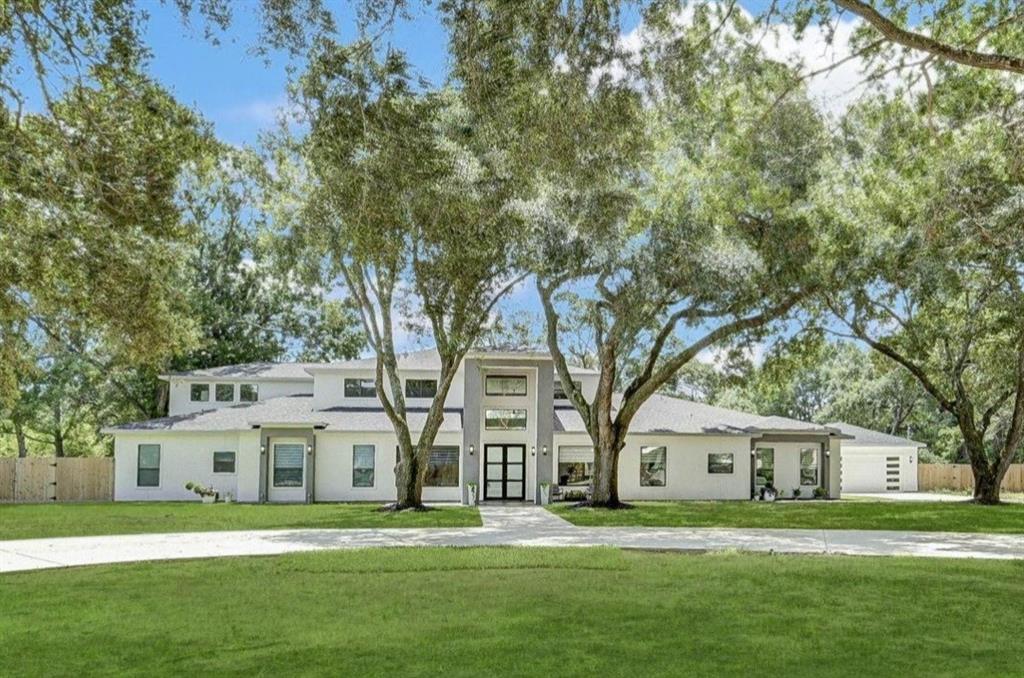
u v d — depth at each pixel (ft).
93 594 35.96
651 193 78.18
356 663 24.20
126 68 39.70
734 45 44.37
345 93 34.78
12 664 24.25
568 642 26.73
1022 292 85.56
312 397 117.39
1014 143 47.44
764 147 66.39
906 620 30.37
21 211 45.91
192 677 22.82
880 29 36.94
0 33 37.37
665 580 39.55
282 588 37.47
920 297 84.02
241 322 141.28
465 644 26.50
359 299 87.45
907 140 58.54
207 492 101.50
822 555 49.85
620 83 35.86
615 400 122.83
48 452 177.37
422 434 89.61
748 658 24.72
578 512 85.92
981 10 46.29
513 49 34.27
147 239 50.93
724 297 79.97
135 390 137.08
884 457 141.69
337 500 104.58
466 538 58.90
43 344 122.01
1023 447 166.20
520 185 41.24
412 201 37.55
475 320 74.23
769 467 116.78
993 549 53.52
